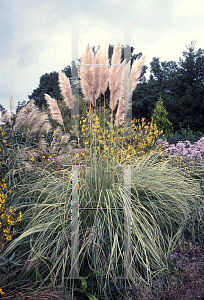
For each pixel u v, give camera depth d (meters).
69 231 1.96
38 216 2.18
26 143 3.33
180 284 1.54
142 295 1.52
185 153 3.52
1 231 1.72
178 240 2.07
